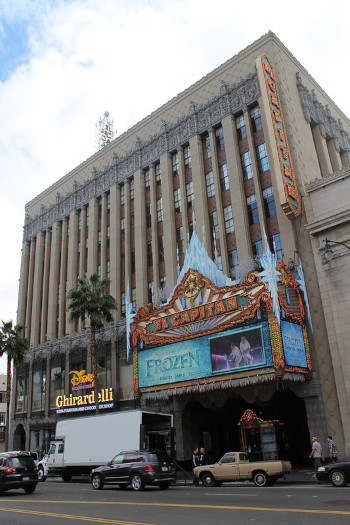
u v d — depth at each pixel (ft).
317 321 98.73
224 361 96.12
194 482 76.48
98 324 132.46
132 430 87.61
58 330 173.68
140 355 114.11
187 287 108.27
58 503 55.67
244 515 38.29
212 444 120.06
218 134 134.21
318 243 102.42
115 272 154.20
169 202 140.67
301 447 122.11
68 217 186.39
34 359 178.09
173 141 145.79
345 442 88.79
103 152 175.42
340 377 92.38
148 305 117.91
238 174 123.65
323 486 62.95
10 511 49.85
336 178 102.53
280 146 107.96
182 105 146.82
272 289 91.71
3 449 244.01
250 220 119.44
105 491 71.31
